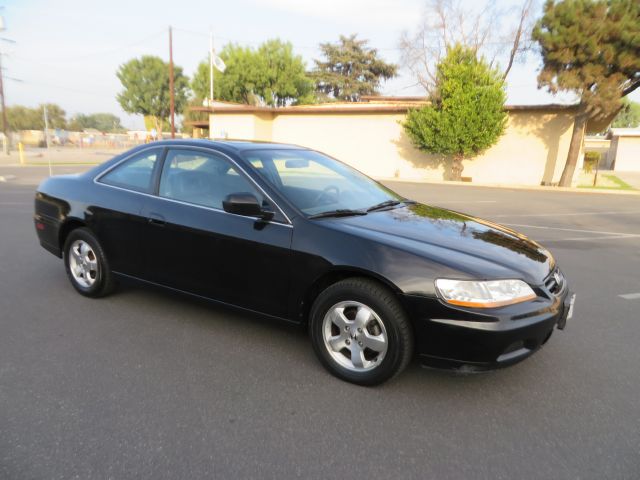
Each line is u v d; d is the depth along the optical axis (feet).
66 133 177.47
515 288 8.81
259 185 10.93
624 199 50.90
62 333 11.84
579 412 9.00
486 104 65.57
